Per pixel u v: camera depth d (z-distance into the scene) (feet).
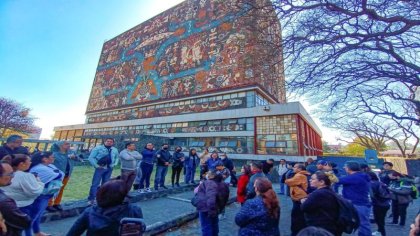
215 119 78.84
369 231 14.34
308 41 20.95
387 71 21.57
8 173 9.21
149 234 17.67
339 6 20.12
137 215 8.08
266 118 68.85
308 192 16.60
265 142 67.10
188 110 88.58
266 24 23.75
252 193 17.35
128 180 12.91
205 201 14.44
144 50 119.55
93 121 134.41
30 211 12.34
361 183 15.12
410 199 22.79
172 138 87.61
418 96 32.12
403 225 22.33
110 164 22.89
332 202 10.58
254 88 72.69
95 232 7.04
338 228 10.36
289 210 27.61
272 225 10.31
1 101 129.18
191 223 21.79
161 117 95.20
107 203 7.43
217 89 81.05
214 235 14.71
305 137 72.28
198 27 96.94
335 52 20.58
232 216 24.39
